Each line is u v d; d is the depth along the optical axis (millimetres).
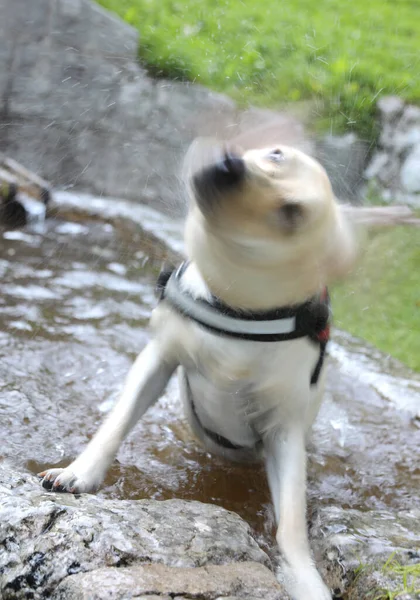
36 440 1738
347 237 1382
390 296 3160
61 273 2668
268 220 1279
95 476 1485
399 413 2094
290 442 1571
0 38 4043
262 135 1484
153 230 3146
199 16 5219
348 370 2277
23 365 2035
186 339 1522
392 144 4375
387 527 1504
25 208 3191
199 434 1766
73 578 1221
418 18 6055
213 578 1247
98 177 4090
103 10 4262
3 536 1291
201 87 4320
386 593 1323
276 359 1489
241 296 1424
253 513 1630
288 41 5117
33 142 4121
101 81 4238
